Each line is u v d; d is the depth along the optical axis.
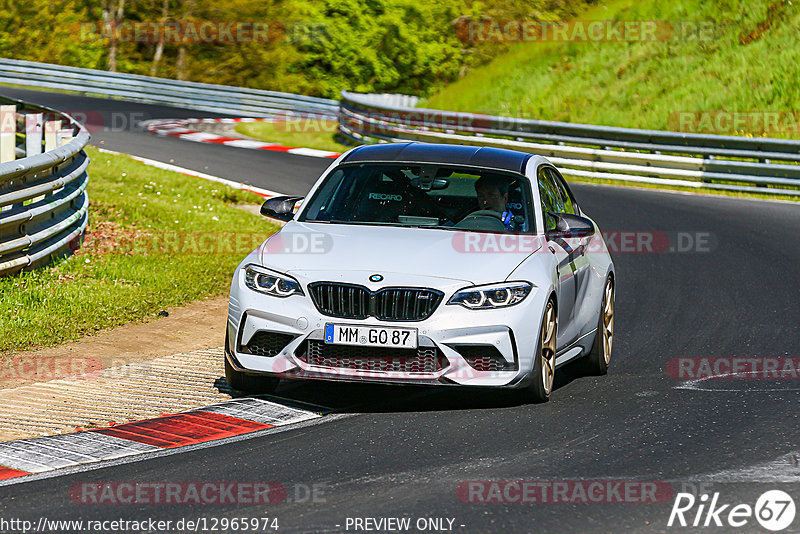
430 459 21.16
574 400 26.75
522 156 30.59
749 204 70.12
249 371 25.30
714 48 114.38
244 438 22.77
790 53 106.75
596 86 118.00
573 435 23.16
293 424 24.09
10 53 193.00
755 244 54.88
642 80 115.19
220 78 189.62
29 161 37.72
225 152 89.31
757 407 26.02
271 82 188.88
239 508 18.08
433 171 29.12
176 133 103.19
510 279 25.11
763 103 102.62
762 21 114.12
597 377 30.28
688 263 50.12
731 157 82.38
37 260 39.25
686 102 107.19
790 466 20.95
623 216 63.66
